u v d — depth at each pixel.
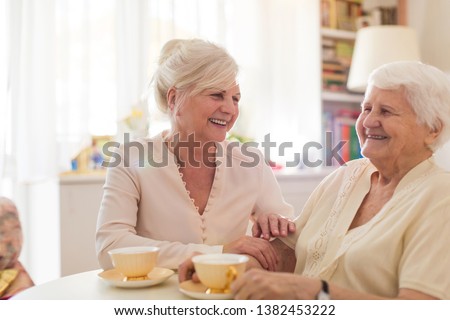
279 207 1.60
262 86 3.08
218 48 1.44
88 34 2.63
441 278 0.93
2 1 2.46
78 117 2.63
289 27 3.17
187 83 1.39
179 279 1.07
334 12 3.30
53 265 2.45
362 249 1.06
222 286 0.95
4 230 1.88
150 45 2.76
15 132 2.46
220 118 1.42
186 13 2.86
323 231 1.24
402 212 1.05
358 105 3.47
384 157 1.13
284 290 0.89
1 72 2.45
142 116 2.65
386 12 3.44
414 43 2.90
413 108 1.08
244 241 1.29
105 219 1.38
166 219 1.45
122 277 1.11
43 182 2.56
